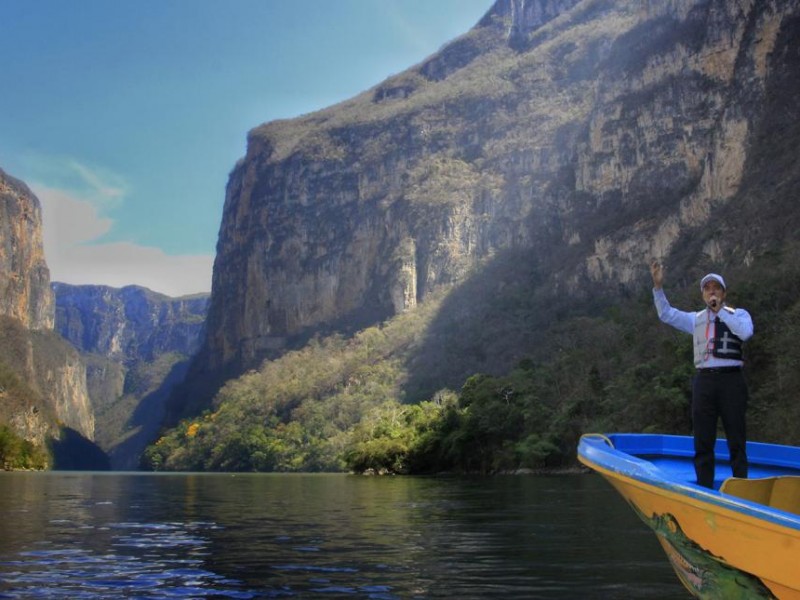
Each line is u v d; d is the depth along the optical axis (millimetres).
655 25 175000
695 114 159500
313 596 11281
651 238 149625
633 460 8562
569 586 11938
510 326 156000
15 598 11141
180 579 12617
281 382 197125
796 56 137375
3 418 188625
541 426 78562
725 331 8883
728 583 8031
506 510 26109
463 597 11211
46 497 36625
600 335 97625
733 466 8922
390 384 166500
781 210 114312
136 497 36594
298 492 41531
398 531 19578
